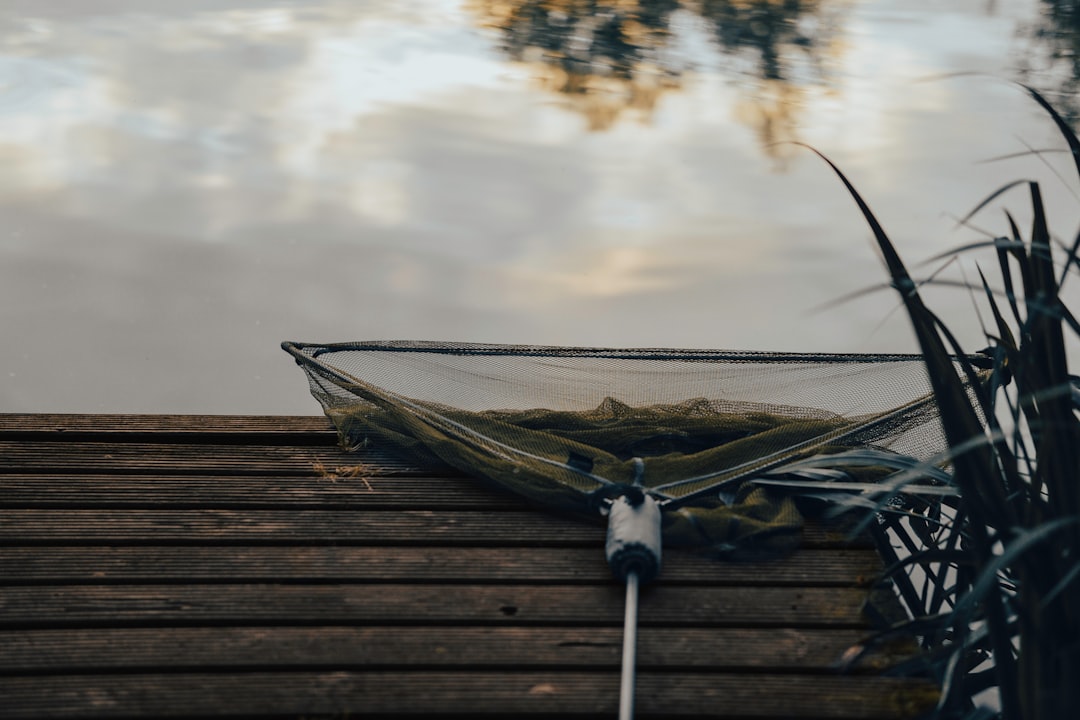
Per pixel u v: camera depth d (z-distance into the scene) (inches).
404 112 326.0
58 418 120.9
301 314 212.5
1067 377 74.7
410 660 84.2
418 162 287.9
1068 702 70.1
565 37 414.0
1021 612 71.7
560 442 113.7
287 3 454.0
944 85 355.6
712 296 223.1
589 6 460.8
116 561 95.3
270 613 89.2
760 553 98.4
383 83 353.7
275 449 116.8
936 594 103.3
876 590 93.4
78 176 270.2
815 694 81.4
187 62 366.3
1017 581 91.7
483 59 383.2
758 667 84.2
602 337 205.8
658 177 282.5
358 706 79.7
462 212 259.4
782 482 106.0
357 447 116.1
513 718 79.3
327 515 103.7
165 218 250.8
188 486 108.1
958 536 104.7
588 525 103.0
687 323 211.9
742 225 255.9
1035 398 67.4
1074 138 75.3
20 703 78.9
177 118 312.3
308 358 125.6
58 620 87.5
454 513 104.7
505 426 115.6
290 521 102.5
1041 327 75.5
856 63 384.8
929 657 81.5
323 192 267.4
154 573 93.8
